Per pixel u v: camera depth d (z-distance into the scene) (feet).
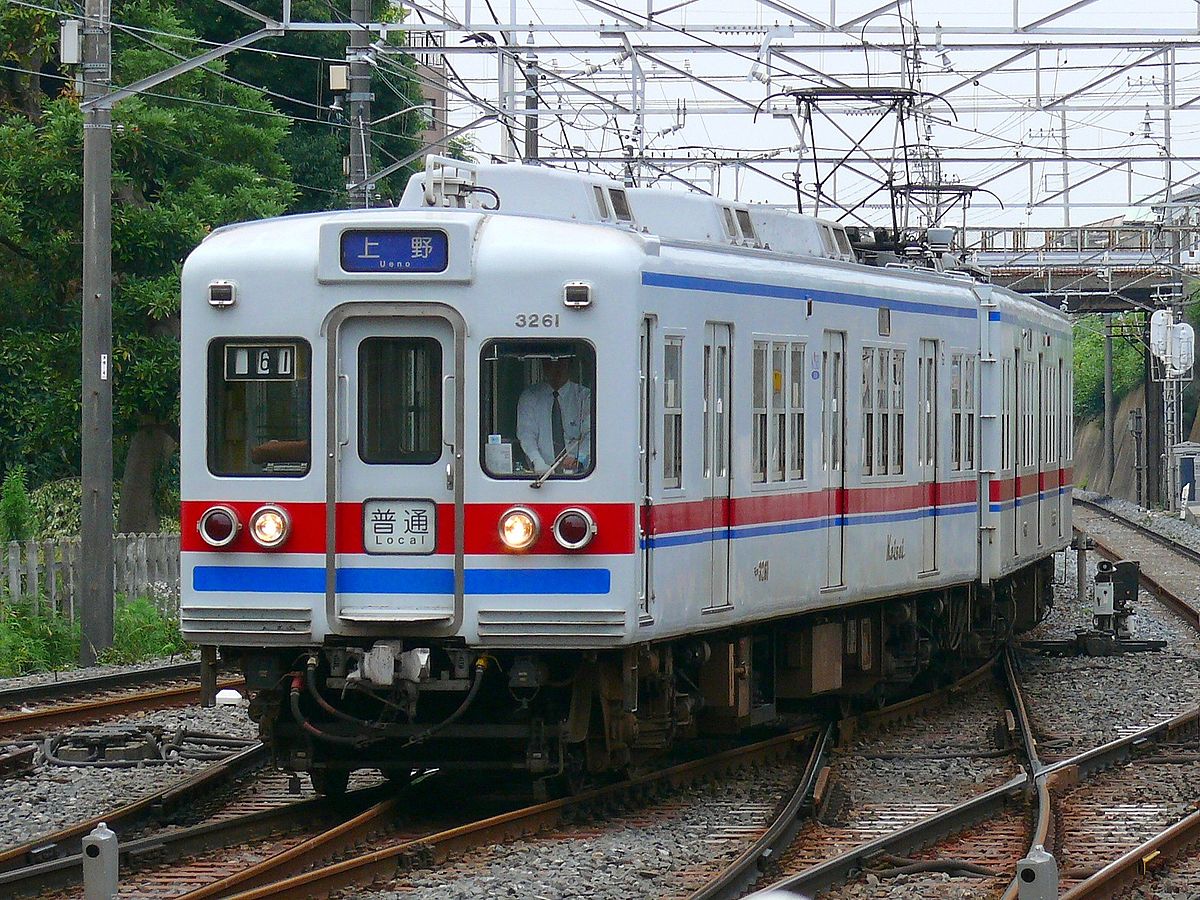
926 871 69.97
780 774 95.91
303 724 79.71
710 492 86.33
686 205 97.30
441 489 78.23
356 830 74.43
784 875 69.46
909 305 111.45
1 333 191.72
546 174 91.56
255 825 76.23
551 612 77.20
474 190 88.74
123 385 183.01
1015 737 106.32
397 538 78.69
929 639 122.83
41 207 183.83
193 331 80.48
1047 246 349.00
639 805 85.76
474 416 77.87
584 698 80.79
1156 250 335.06
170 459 227.61
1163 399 442.09
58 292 191.42
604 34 150.00
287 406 79.61
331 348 78.79
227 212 190.70
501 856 72.28
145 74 190.80
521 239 78.54
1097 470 558.15
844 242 114.21
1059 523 160.86
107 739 97.50
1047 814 75.87
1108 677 137.59
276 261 79.66
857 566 103.86
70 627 147.95
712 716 96.27
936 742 108.17
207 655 81.41
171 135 187.93
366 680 77.77
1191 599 202.28
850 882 68.33
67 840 72.33
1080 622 181.37
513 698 81.35
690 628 84.33
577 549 77.10
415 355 79.20
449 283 77.97
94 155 140.56
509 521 77.36
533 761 79.25
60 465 234.38
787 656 102.63
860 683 112.98
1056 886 55.42
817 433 98.53
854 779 93.35
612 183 94.27
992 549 127.65
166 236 183.93
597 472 77.36
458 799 85.25
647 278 79.41
